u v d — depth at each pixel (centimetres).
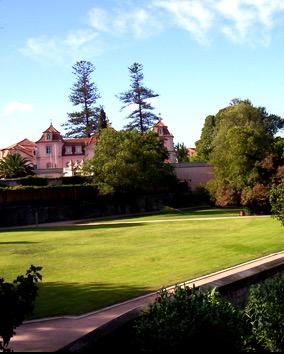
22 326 1200
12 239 3569
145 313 707
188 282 1647
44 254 2633
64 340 1073
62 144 9069
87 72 9438
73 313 1327
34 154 9581
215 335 675
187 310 691
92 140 8662
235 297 1105
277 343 836
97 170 6109
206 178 7475
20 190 5456
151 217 5425
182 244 2792
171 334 644
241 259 2095
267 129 8431
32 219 5356
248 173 4941
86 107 9462
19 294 668
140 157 6062
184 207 6756
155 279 1761
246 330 782
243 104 7362
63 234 3841
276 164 4900
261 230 3300
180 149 11056
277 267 1309
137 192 6262
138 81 8925
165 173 6538
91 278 1852
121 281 1761
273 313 844
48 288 1691
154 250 2597
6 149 9494
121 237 3400
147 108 8969
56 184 6062
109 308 1375
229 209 6078
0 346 679
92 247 2881
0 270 2133
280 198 2523
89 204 5925
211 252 2381
